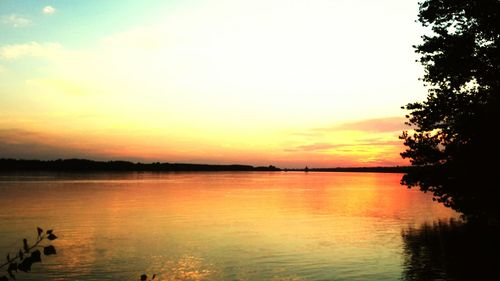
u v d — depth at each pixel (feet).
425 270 71.00
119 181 531.91
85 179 586.04
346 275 69.51
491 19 59.36
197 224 132.67
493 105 58.49
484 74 62.23
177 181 570.05
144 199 236.43
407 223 134.41
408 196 280.10
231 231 118.42
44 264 75.72
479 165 59.88
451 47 64.28
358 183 596.70
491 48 60.70
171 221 139.95
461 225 120.37
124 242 100.12
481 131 59.26
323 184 536.83
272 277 69.00
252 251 89.56
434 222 134.62
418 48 69.72
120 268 74.18
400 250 88.69
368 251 88.43
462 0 63.31
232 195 282.56
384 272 70.85
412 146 72.69
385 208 187.83
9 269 11.51
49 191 299.99
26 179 560.20
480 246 85.56
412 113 73.36
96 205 196.95
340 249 91.15
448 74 66.74
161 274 71.15
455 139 67.00
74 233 113.60
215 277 69.46
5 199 226.17
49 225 127.65
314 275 69.82
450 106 65.92
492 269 69.82
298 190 362.74
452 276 67.00
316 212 171.32
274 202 223.51
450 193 70.44
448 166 68.13
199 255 85.56
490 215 68.08
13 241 98.78
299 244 97.81
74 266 74.79
